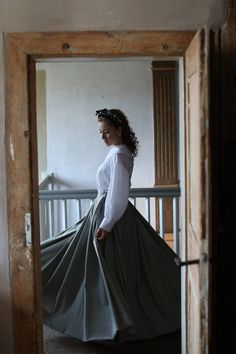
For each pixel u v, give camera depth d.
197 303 1.73
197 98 1.63
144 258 2.87
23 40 2.04
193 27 2.03
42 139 5.37
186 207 2.12
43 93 5.30
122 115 2.88
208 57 1.52
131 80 5.22
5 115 2.09
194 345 1.90
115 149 2.81
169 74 5.17
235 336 2.19
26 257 2.16
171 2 2.02
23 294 2.18
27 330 2.21
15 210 2.13
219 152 2.12
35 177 2.16
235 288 2.18
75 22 2.03
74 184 5.42
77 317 2.75
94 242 2.73
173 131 5.21
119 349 2.77
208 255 1.58
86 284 2.72
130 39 2.04
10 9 2.03
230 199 2.14
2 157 2.12
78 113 5.32
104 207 2.81
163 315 2.86
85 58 2.12
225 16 2.03
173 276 2.95
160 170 5.25
